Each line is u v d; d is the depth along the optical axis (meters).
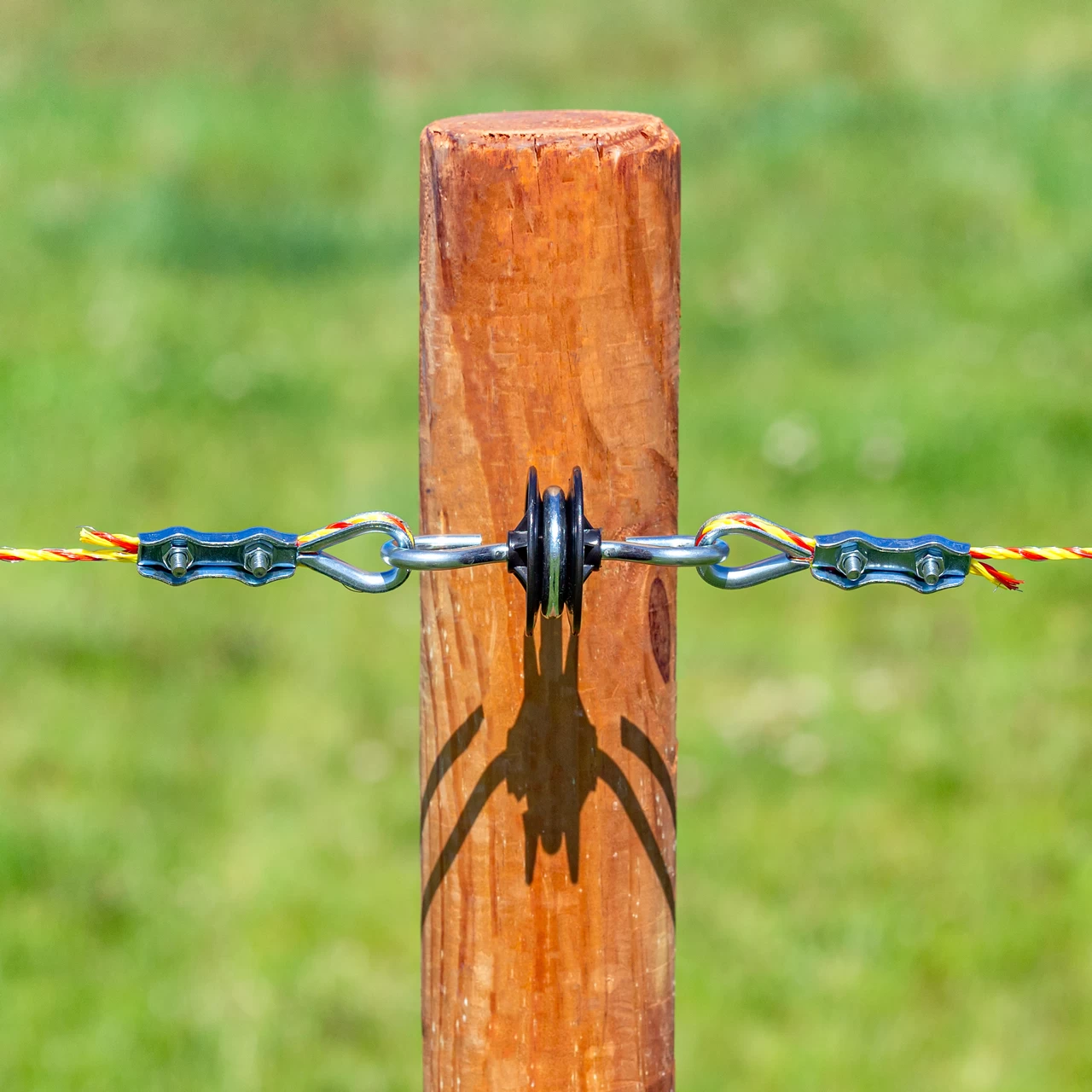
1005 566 16.59
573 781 4.99
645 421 4.79
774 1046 11.06
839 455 18.77
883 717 14.39
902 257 24.89
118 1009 11.43
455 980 5.20
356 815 13.44
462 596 4.88
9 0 38.81
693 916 12.17
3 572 16.83
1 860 12.68
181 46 37.03
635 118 4.86
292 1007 11.51
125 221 26.52
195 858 12.93
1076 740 13.95
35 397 20.38
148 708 14.77
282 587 16.84
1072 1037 11.11
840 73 36.28
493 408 4.73
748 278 24.34
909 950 11.84
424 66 36.56
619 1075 5.25
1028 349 21.58
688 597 16.48
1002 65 36.12
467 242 4.62
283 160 29.94
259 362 21.83
